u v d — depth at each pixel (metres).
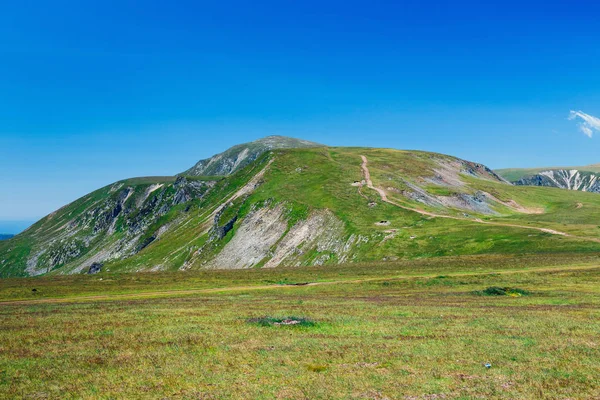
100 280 86.50
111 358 24.23
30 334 30.81
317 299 49.12
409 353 23.80
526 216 170.25
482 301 44.22
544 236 105.25
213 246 183.62
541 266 74.56
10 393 19.17
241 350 25.20
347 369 21.38
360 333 28.88
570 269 67.38
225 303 46.75
